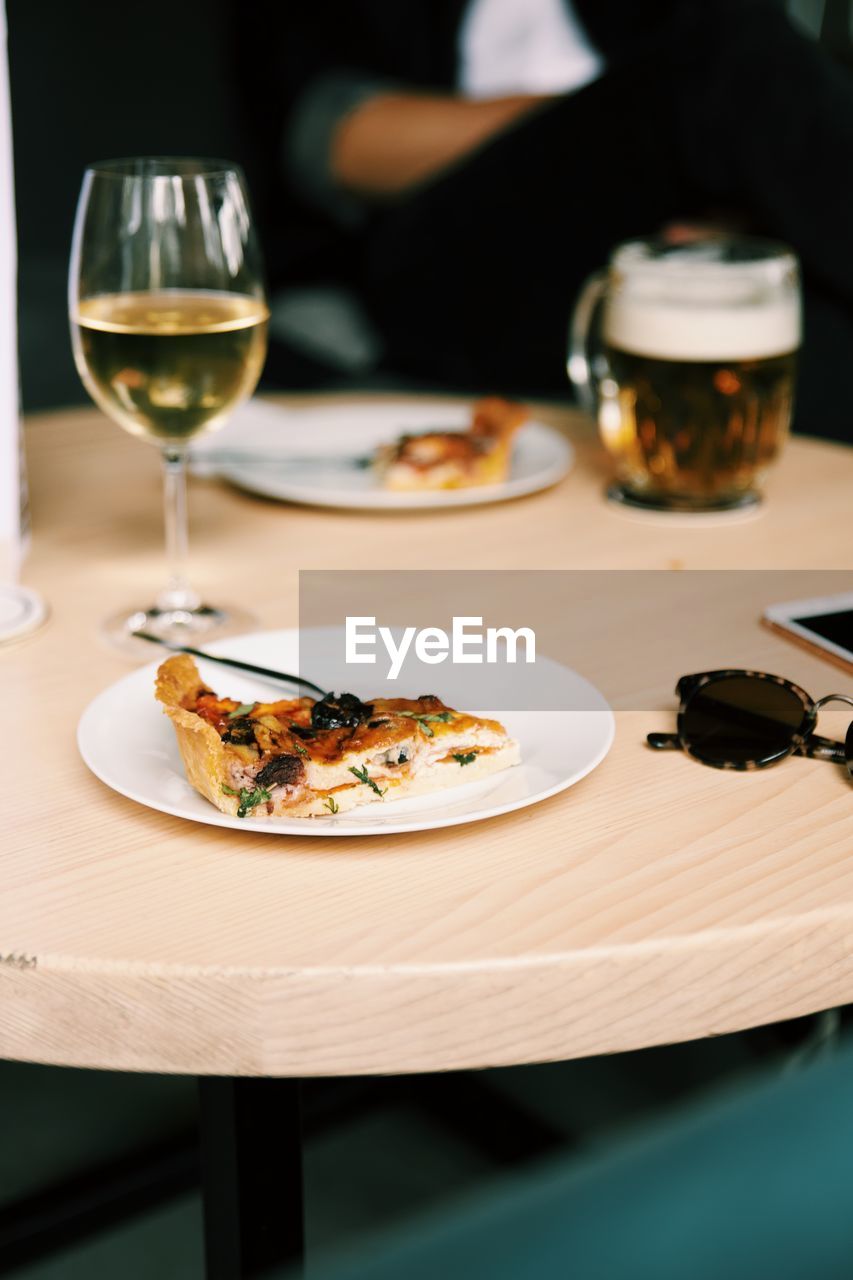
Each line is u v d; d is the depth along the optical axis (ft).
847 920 2.59
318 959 2.52
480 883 2.65
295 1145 2.93
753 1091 1.40
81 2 8.54
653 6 9.61
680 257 3.78
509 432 3.91
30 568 3.53
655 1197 1.24
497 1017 2.53
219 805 2.73
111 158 8.86
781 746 2.89
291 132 9.06
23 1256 3.60
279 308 8.67
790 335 3.74
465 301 6.84
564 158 6.38
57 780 2.85
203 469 3.98
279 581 3.48
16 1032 2.55
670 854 2.70
